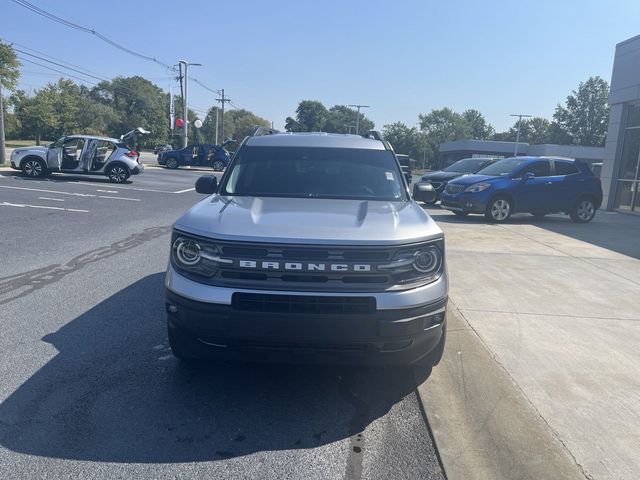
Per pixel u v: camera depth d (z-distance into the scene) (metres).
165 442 3.41
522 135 139.25
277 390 4.18
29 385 4.08
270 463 3.23
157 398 3.97
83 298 6.24
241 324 3.58
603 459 3.32
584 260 9.26
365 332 3.61
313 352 3.68
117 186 20.66
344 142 5.89
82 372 4.34
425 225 4.11
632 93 18.34
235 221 3.95
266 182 5.25
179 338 3.94
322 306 3.60
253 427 3.64
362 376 4.45
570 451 3.39
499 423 3.71
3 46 44.81
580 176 15.02
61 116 77.69
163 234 10.55
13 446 3.29
